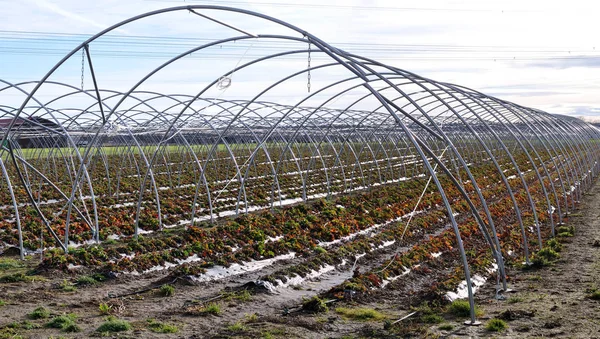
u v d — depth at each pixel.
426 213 32.50
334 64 20.58
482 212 29.72
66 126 35.78
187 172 51.56
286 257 22.53
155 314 15.17
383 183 45.44
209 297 16.89
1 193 36.41
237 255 21.62
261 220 27.78
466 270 14.10
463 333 13.25
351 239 26.20
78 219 27.70
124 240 24.73
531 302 15.71
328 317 14.84
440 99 18.72
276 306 16.02
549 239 24.47
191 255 21.89
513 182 44.06
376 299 16.69
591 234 25.23
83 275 19.11
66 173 47.88
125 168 52.28
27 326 13.66
